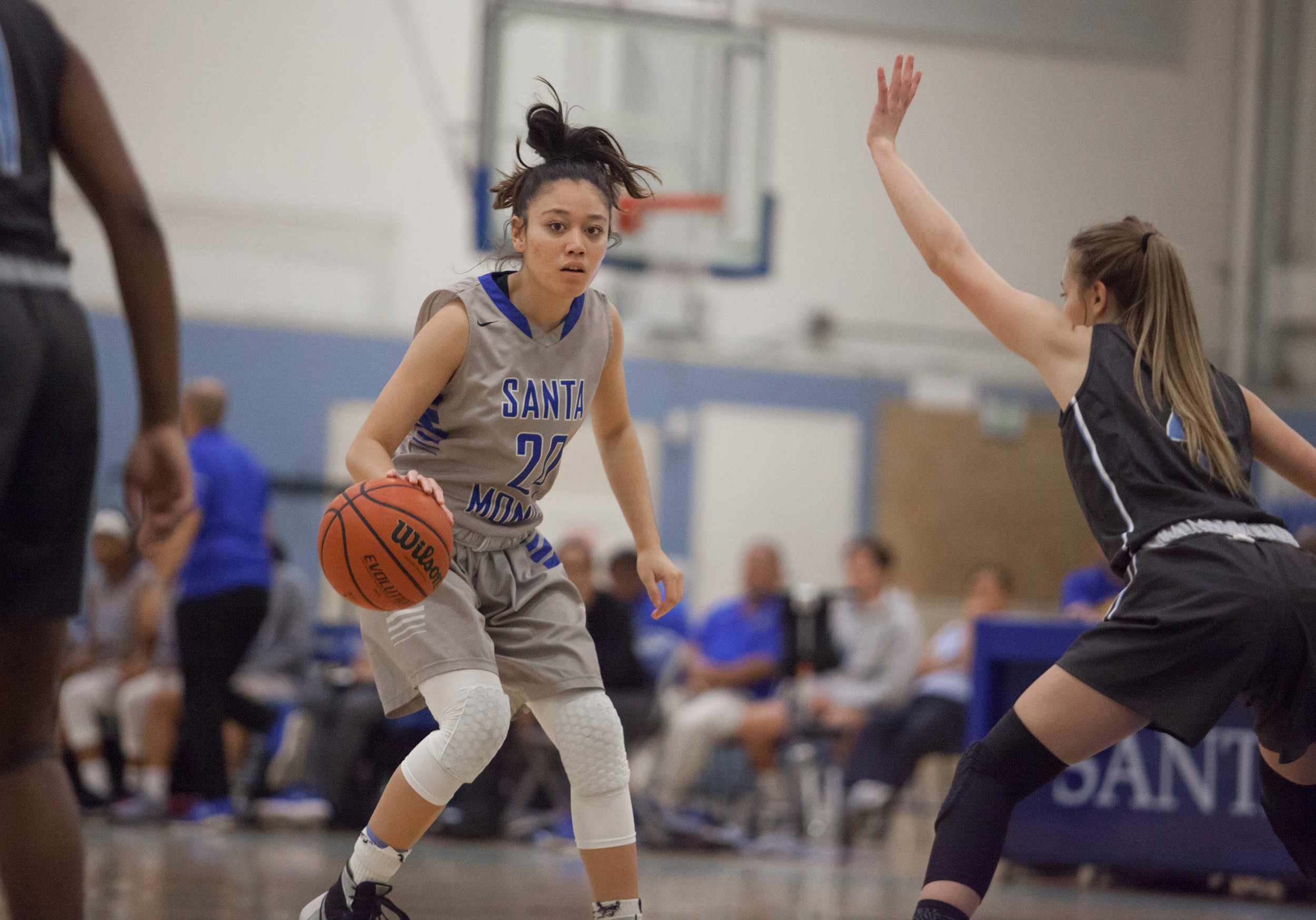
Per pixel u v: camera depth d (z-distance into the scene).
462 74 22.89
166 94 22.09
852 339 23.31
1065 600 11.13
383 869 4.08
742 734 12.51
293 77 22.48
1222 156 24.89
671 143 19.94
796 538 21.89
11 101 3.10
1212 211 24.78
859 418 22.28
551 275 4.15
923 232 4.64
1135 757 9.41
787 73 23.67
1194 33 25.02
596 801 4.19
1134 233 4.41
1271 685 4.01
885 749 12.48
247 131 22.27
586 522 20.67
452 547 4.12
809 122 23.67
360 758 11.59
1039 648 9.20
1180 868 9.28
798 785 12.82
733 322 23.00
